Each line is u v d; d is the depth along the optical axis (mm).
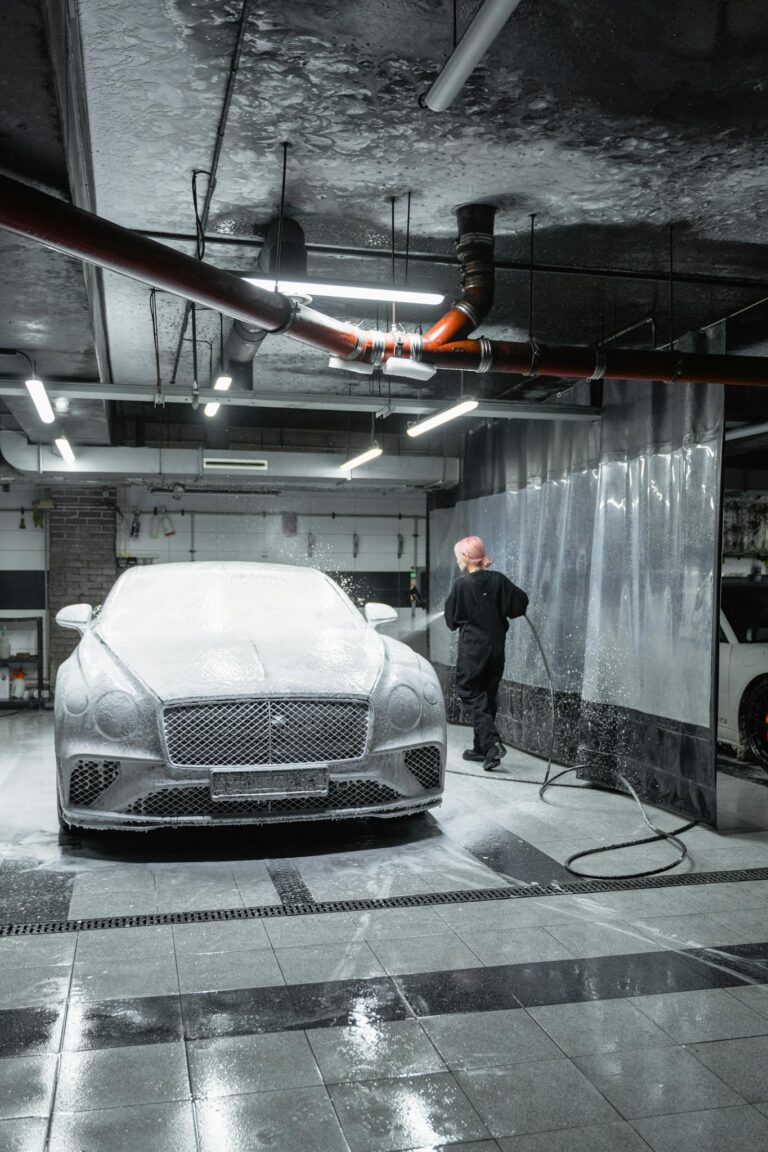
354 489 11680
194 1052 2488
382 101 3529
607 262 5320
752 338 6195
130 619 5328
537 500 7719
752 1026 2670
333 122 3689
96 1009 2746
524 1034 2609
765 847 4668
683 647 5422
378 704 4477
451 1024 2666
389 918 3574
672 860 4410
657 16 2998
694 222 4746
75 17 2969
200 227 4375
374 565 11781
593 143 3879
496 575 6902
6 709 10391
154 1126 2137
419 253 5215
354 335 4543
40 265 4098
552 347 4816
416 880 4062
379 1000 2828
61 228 2992
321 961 3137
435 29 3055
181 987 2912
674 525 5586
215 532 11328
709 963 3145
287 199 4449
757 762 7156
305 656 4750
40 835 4766
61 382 5914
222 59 3236
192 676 4371
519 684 7844
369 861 4352
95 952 3203
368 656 4867
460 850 4555
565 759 7004
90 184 4285
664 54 3223
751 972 3068
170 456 9562
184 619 5352
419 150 3938
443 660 10164
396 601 11844
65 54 2771
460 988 2920
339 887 3955
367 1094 2287
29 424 7914
